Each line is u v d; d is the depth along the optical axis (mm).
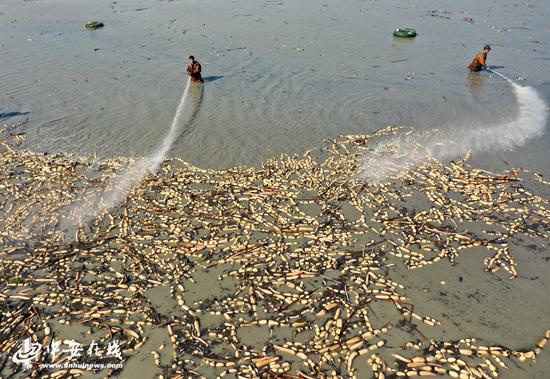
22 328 11117
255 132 19812
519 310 11547
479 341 10750
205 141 19109
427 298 11914
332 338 10844
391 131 19969
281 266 12914
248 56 28188
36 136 19359
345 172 17250
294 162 17766
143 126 20188
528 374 10031
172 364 10305
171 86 24000
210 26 34406
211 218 14758
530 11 37688
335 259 13156
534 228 14312
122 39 31375
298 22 35469
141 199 15688
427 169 17438
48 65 26656
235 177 16828
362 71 26062
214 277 12602
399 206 15438
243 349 10633
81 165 17516
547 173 16953
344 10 39062
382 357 10430
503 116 21047
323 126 20359
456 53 28672
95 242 13805
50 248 13586
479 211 15070
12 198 15805
